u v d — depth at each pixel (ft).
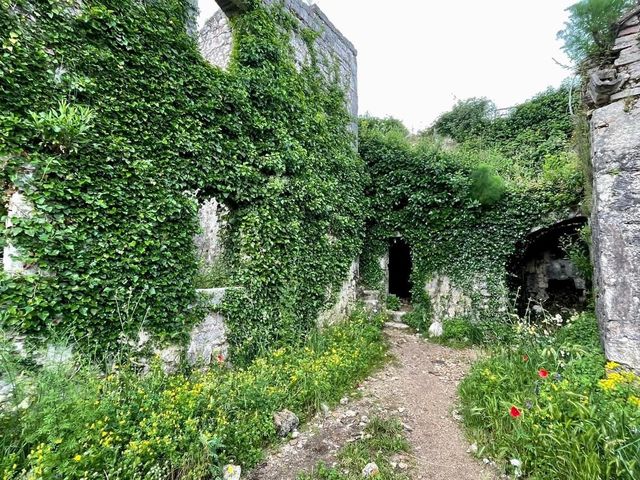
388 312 27.17
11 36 9.27
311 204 19.60
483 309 22.71
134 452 7.30
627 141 12.03
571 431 8.27
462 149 29.89
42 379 8.11
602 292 12.08
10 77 9.21
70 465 6.57
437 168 24.95
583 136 16.02
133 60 12.01
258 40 17.94
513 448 9.05
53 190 9.62
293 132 19.49
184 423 8.68
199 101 14.10
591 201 15.76
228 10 17.98
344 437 10.50
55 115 9.46
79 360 9.35
